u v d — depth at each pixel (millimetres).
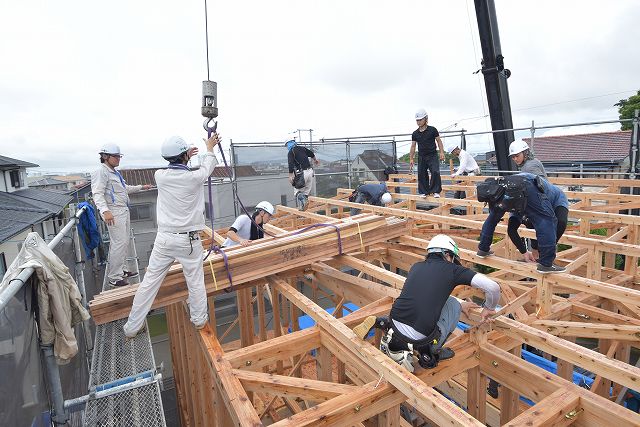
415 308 2643
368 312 3537
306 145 12492
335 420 2373
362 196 8180
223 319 11266
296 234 4695
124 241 5316
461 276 2703
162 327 12234
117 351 4039
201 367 4023
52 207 13617
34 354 2783
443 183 12070
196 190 3201
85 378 4672
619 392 4773
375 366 2631
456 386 4859
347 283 4461
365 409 2475
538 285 3754
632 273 5113
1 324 2223
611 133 18812
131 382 3477
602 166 15656
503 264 4023
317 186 12742
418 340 2604
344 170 13125
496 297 2676
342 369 4039
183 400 6879
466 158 10758
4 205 12289
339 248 4660
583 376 5113
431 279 2703
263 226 5934
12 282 2326
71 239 5059
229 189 11539
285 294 4008
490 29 9102
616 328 3297
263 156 11719
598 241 4184
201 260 3391
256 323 10758
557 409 2285
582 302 4336
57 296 2830
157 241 3240
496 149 10070
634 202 6348
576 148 18969
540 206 3582
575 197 7188
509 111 9797
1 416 2170
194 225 3234
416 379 2365
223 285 3953
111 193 5152
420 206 11805
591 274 4297
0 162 15258
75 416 3781
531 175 3672
